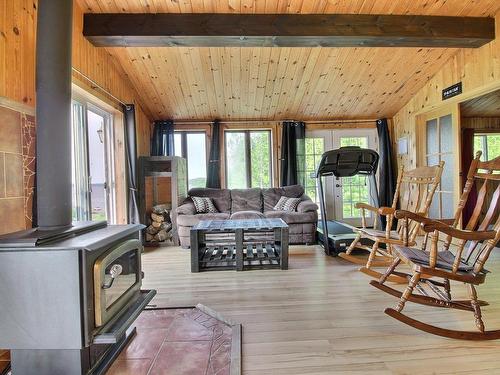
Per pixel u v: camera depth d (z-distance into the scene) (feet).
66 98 5.71
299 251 14.03
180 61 13.19
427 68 14.46
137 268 6.72
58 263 4.59
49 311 4.63
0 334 4.68
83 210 10.46
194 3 10.18
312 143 19.35
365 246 11.80
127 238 6.20
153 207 16.74
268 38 10.77
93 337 4.83
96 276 4.86
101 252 5.10
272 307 8.04
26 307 4.64
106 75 12.20
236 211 17.33
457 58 13.44
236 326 6.95
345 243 12.96
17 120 6.77
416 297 7.20
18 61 6.87
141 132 16.55
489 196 15.97
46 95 5.51
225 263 11.84
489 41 11.57
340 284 9.70
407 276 9.05
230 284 9.89
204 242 11.85
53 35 5.53
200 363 5.63
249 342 6.34
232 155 19.12
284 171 18.67
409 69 14.46
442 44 11.76
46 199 5.51
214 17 10.46
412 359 5.68
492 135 18.98
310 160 19.35
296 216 15.38
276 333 6.70
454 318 7.23
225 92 15.72
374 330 6.76
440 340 6.33
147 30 10.36
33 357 4.89
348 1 10.37
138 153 15.74
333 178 19.30
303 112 18.13
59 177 5.59
